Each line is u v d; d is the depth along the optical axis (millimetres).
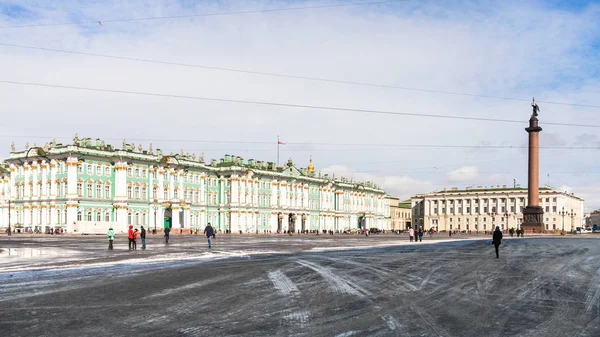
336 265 28469
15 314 14133
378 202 190625
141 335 11836
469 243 62844
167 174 112750
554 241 71750
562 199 195125
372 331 12328
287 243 59812
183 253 38656
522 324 13211
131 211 103875
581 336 12000
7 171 114875
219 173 128625
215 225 126938
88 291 18234
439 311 14852
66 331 12172
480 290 19047
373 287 19562
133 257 34062
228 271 24969
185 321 13352
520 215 197375
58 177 97438
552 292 18703
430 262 30891
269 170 140625
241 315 14125
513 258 34906
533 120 114500
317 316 14031
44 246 48750
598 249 48062
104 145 102688
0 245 50875
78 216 95750
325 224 158375
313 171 162375
